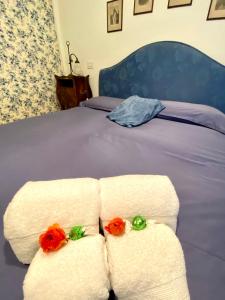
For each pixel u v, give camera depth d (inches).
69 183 26.5
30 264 22.3
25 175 42.8
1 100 100.8
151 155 49.4
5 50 95.7
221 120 62.4
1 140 60.3
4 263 25.1
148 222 24.9
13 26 95.3
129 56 88.2
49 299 18.1
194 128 62.9
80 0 96.1
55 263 20.1
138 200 25.3
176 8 69.9
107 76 100.1
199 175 40.8
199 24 67.3
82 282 18.7
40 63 110.3
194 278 22.7
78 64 115.0
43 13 104.0
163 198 25.7
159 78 81.5
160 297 18.7
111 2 85.7
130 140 58.0
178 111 68.5
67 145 56.3
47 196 24.1
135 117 69.0
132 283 19.1
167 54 76.2
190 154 48.6
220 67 66.1
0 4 88.9
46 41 109.6
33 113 115.4
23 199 23.8
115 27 89.4
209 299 20.9
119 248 21.4
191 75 73.0
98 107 89.1
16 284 22.8
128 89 93.7
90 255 20.7
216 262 24.3
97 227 25.3
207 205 32.8
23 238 23.1
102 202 25.5
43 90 116.0
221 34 64.3
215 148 51.5
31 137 62.0
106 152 51.6
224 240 27.2
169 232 23.3
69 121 75.1
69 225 24.2
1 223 30.5
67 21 108.2
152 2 74.3
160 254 20.6
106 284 19.5
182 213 31.3
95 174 42.4
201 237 27.5
